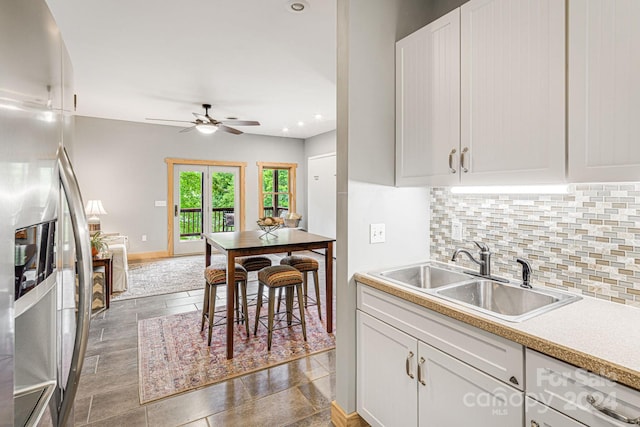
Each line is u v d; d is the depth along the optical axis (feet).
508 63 4.68
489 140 4.93
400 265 6.86
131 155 21.93
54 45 2.90
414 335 5.06
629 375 2.92
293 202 27.78
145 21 9.29
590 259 4.88
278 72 13.14
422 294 5.05
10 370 1.98
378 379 5.78
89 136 20.77
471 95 5.16
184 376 8.09
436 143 5.74
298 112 19.31
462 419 4.38
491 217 6.19
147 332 10.59
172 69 12.79
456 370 4.43
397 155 6.54
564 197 5.15
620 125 3.68
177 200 23.57
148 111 19.11
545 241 5.40
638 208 4.42
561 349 3.36
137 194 22.18
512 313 5.51
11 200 2.03
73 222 2.95
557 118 4.18
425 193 7.25
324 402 7.20
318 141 26.18
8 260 1.98
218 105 17.81
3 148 1.93
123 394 7.37
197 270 19.06
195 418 6.66
